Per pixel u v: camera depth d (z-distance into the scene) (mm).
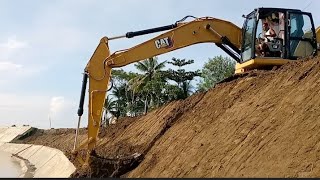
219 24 18562
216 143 13195
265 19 17312
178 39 18109
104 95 16844
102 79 16938
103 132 32281
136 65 49938
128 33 17484
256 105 13328
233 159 11336
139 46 17656
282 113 11492
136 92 53188
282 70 14453
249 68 17859
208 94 18891
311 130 9523
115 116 57438
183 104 20219
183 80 52312
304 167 8547
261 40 17250
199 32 18344
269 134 10977
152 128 21688
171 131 18422
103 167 16828
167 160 15344
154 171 15234
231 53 18828
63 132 62188
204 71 53750
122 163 17172
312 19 17453
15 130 78938
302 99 11234
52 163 37781
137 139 22453
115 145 24234
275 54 17219
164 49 17922
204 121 16062
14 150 65812
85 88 16844
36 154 53000
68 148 40875
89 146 16609
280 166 9234
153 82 49062
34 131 73250
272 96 13047
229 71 52250
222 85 18281
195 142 14758
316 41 17422
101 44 17203
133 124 28078
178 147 15703
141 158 17734
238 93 15719
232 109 14742
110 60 17094
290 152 9406
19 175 37625
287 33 17125
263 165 9852
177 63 51875
